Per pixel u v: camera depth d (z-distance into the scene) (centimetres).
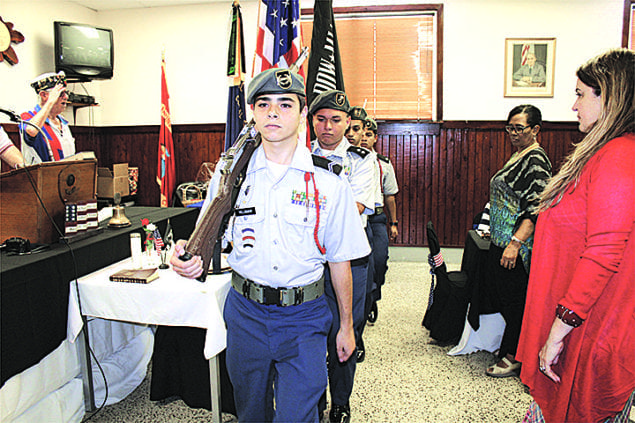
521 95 488
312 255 136
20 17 442
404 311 352
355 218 139
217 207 131
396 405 219
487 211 334
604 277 112
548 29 479
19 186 193
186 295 179
